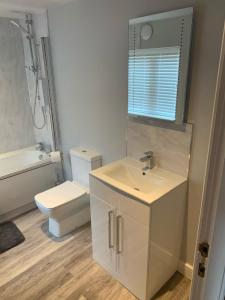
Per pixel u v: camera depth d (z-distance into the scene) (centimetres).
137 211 165
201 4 147
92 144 266
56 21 253
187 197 191
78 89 258
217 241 76
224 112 64
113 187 177
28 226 277
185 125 176
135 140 216
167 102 179
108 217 192
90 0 211
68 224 260
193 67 161
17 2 233
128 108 208
